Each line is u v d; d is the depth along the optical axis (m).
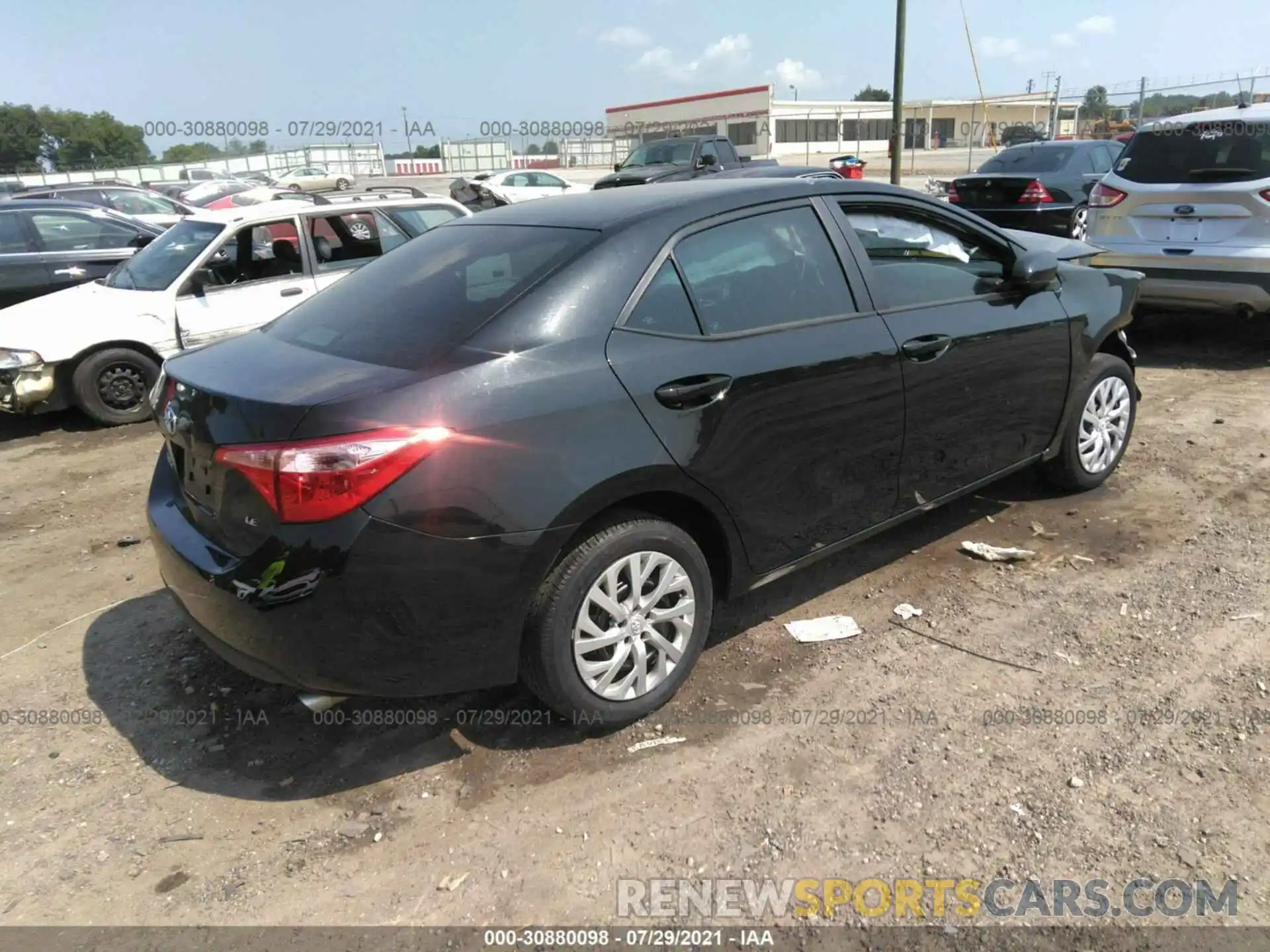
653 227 3.06
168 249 7.70
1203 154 6.93
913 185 24.20
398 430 2.46
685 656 3.12
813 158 47.00
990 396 3.92
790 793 2.71
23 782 2.92
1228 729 2.87
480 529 2.54
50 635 3.87
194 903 2.42
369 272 3.57
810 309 3.34
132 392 7.26
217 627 2.66
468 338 2.72
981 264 4.03
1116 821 2.53
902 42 14.88
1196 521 4.37
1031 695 3.11
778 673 3.33
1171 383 6.81
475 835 2.62
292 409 2.48
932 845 2.49
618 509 2.91
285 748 3.05
